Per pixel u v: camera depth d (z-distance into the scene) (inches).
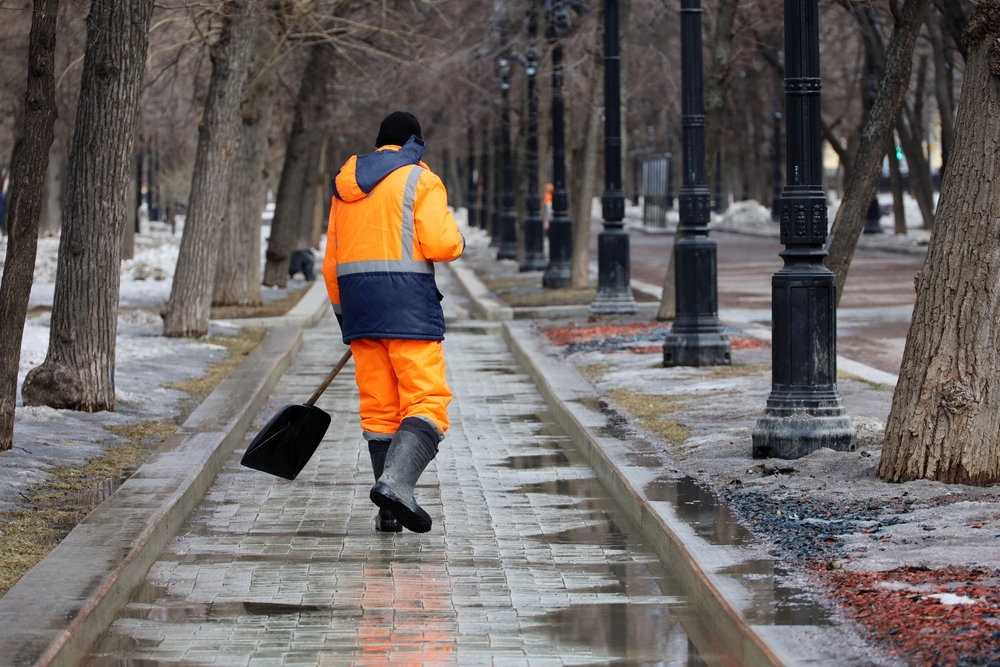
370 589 773.3
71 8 2239.2
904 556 723.4
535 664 629.3
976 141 888.3
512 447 1300.4
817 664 543.8
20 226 1074.1
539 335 2295.8
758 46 3403.1
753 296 3235.7
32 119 1066.7
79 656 625.6
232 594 761.0
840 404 1085.8
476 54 4131.4
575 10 3540.8
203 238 2215.8
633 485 978.7
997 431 899.4
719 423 1272.1
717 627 663.8
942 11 1531.7
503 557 855.7
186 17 2071.9
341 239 852.0
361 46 2620.6
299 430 898.7
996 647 542.3
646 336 2167.8
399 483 812.0
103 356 1366.9
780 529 812.6
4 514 883.4
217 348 2049.7
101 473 1048.2
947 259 906.1
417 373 840.3
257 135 2903.5
